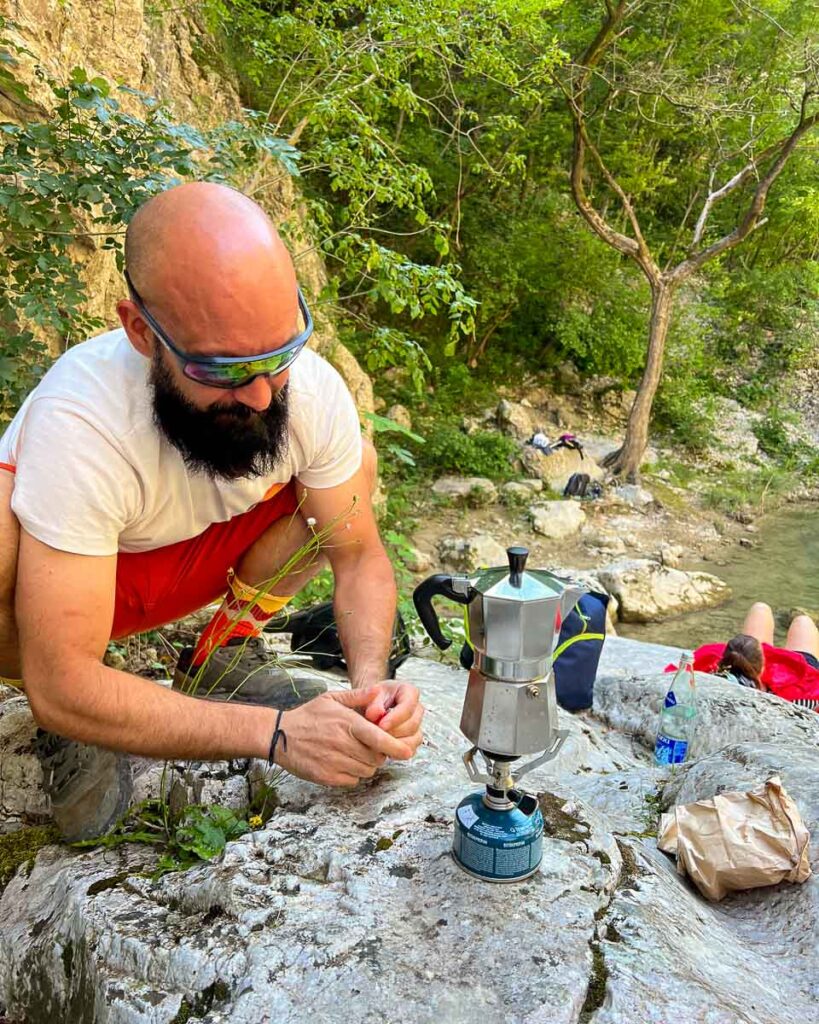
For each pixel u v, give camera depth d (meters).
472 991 1.16
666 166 15.59
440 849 1.45
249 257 1.26
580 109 11.36
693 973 1.23
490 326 14.82
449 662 3.79
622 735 3.32
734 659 3.96
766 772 2.04
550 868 1.42
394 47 5.83
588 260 14.55
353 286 12.53
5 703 2.19
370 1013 1.13
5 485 1.43
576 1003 1.14
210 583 1.91
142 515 1.54
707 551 11.52
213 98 7.78
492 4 6.30
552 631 1.30
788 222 17.88
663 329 12.88
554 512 11.57
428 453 12.40
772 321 18.12
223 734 1.50
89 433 1.38
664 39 12.01
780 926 1.60
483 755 1.38
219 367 1.28
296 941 1.25
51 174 3.00
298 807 1.62
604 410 15.27
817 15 11.28
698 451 14.93
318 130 6.20
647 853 1.68
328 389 1.73
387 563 1.94
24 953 1.45
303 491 1.80
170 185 3.28
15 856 1.77
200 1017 1.18
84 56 4.52
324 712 1.51
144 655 3.17
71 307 3.15
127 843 1.64
